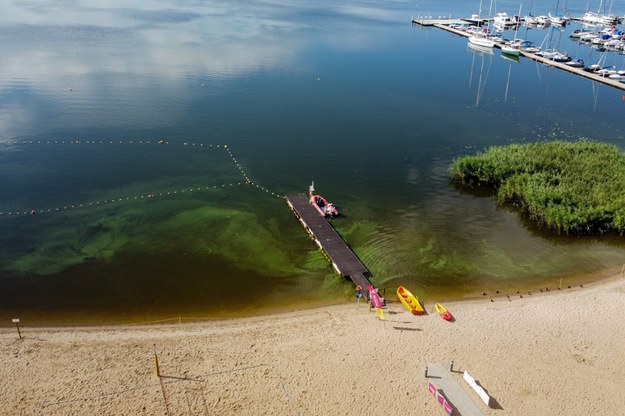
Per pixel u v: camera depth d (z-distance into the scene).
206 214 54.25
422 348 36.16
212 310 40.47
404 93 100.06
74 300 40.91
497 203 60.09
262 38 141.38
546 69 126.12
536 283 45.03
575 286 44.69
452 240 51.75
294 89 97.62
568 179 60.03
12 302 40.38
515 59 136.12
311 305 41.34
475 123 86.06
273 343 36.38
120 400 31.00
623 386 33.34
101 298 41.31
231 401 31.31
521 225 55.38
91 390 31.62
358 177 64.94
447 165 69.81
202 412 30.45
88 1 190.00
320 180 63.47
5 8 160.50
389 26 176.62
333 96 95.19
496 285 44.53
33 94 85.38
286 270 45.81
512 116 90.50
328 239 49.78
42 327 37.78
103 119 77.25
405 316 39.62
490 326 38.62
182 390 31.92
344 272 44.72
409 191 62.00
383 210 57.19
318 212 54.78
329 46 137.38
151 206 55.31
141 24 150.12
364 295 42.16
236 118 81.31
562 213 53.31
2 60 102.94
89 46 119.00
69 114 78.25
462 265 47.41
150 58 112.19
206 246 48.78
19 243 47.88
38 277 43.34
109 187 58.81
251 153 69.62
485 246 50.91
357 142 75.62
